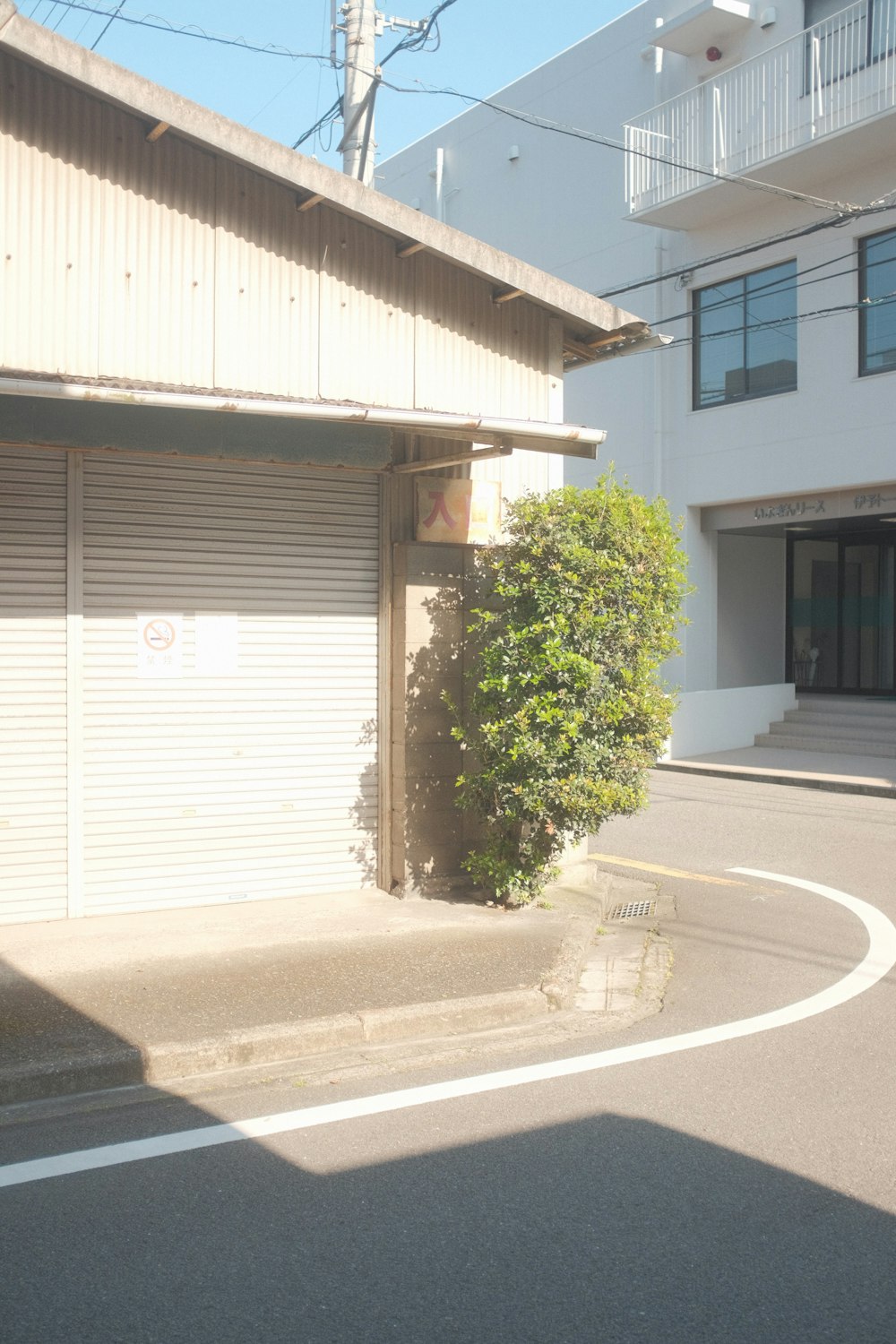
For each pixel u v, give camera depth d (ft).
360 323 26.05
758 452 59.26
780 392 58.70
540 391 28.84
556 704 24.43
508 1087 16.38
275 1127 14.94
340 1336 10.39
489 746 25.00
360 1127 14.98
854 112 50.80
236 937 22.82
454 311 27.43
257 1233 12.24
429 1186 13.29
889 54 50.75
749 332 60.13
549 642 24.06
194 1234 12.21
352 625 26.78
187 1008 18.58
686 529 63.16
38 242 22.44
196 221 24.07
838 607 68.13
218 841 25.32
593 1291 11.14
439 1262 11.67
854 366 55.11
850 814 43.19
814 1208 12.84
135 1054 16.49
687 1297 11.04
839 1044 18.25
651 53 64.08
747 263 59.41
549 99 71.36
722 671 66.13
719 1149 14.35
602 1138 14.65
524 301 28.48
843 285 55.31
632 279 66.03
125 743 24.27
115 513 24.07
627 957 23.31
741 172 55.26
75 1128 14.94
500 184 75.25
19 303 22.25
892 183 53.21
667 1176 13.58
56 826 23.63
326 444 23.84
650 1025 19.25
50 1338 10.34
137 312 23.40
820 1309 10.86
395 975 20.56
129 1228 12.33
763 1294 11.12
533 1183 13.41
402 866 26.61
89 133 22.91
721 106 57.11
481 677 26.53
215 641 25.18
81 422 21.58
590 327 29.45
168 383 23.67
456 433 24.09
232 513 25.31
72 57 21.89
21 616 23.21
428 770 26.89
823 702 63.57
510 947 22.54
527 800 24.17
